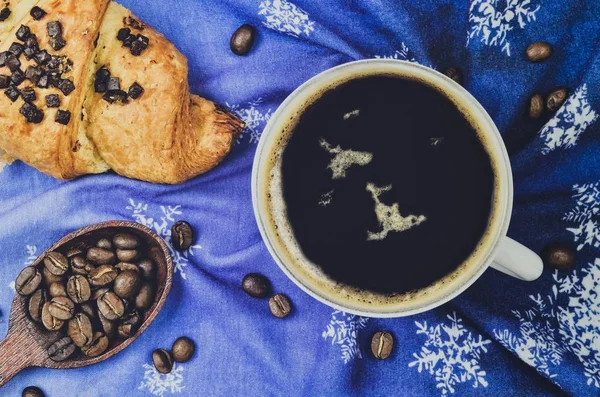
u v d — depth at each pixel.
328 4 0.39
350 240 0.33
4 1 0.37
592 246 0.38
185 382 0.40
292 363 0.39
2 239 0.39
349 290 0.33
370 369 0.39
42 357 0.38
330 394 0.39
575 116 0.37
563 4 0.38
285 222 0.34
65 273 0.38
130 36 0.36
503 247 0.33
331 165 0.34
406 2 0.38
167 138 0.36
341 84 0.34
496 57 0.38
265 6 0.39
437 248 0.33
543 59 0.38
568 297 0.38
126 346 0.38
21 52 0.35
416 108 0.33
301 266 0.33
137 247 0.38
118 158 0.37
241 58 0.39
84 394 0.40
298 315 0.39
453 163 0.33
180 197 0.40
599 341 0.38
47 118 0.36
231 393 0.39
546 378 0.38
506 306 0.38
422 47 0.39
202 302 0.40
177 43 0.39
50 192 0.39
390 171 0.33
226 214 0.40
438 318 0.39
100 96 0.36
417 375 0.39
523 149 0.38
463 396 0.38
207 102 0.39
